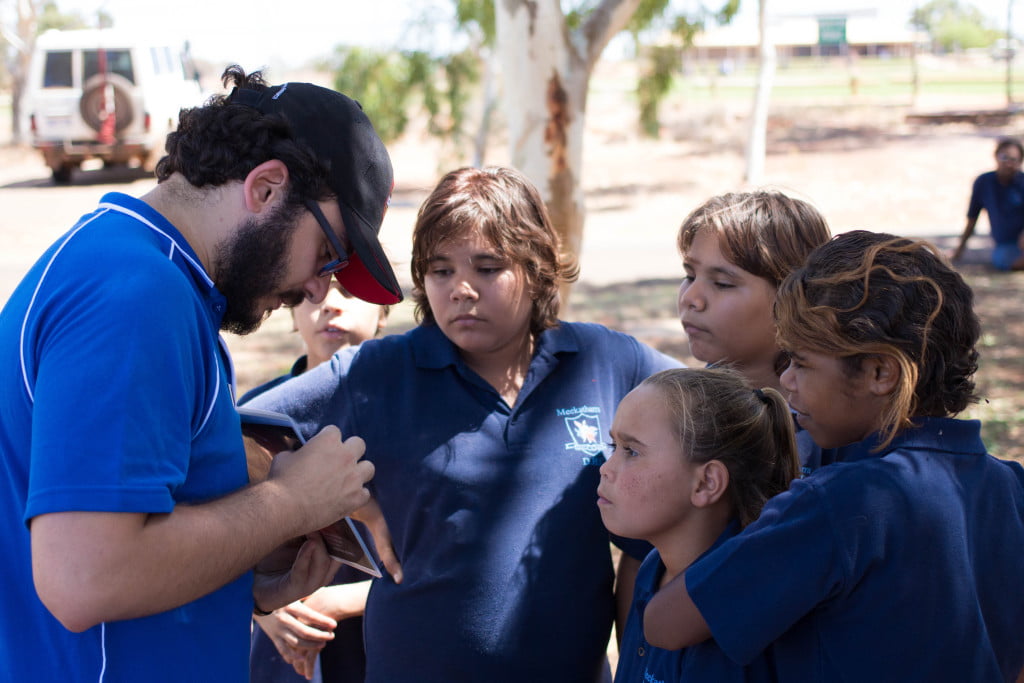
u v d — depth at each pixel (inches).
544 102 217.3
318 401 89.6
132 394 57.9
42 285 62.0
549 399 89.8
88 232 63.9
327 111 71.1
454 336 85.9
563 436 88.7
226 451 68.1
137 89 698.2
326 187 70.2
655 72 599.5
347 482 71.7
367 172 72.8
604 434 90.4
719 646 66.2
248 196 67.2
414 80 651.5
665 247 531.2
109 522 56.5
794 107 1211.2
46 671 63.7
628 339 97.7
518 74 218.1
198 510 63.0
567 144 220.8
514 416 88.1
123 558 56.9
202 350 65.4
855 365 64.9
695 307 89.8
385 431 88.2
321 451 72.0
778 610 62.7
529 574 85.5
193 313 63.6
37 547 56.9
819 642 63.6
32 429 59.7
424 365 88.8
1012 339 303.7
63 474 56.4
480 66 679.7
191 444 65.4
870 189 681.0
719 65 2094.0
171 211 68.1
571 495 87.4
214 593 68.7
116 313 59.0
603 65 1749.5
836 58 2659.9
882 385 64.2
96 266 61.0
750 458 73.4
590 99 1301.7
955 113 1040.8
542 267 87.2
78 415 57.0
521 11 213.0
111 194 67.7
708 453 72.3
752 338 88.4
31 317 61.2
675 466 72.9
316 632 96.2
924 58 2613.2
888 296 63.4
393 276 75.0
